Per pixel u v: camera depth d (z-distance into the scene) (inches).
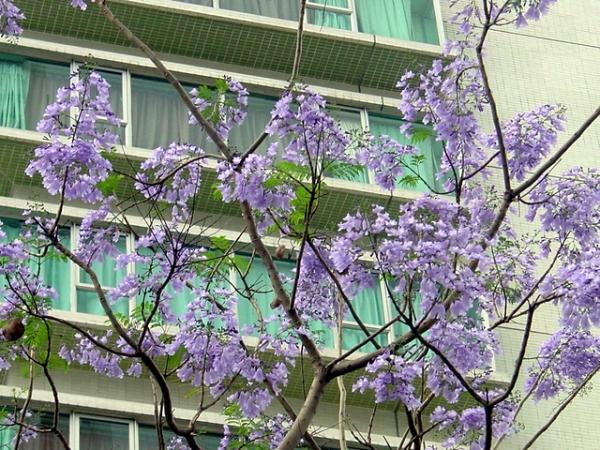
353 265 450.6
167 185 507.8
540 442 978.7
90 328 918.4
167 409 447.8
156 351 509.0
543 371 537.3
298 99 473.1
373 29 1156.5
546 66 1173.7
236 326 482.0
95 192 481.1
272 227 506.9
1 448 836.6
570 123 1147.9
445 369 477.7
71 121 737.0
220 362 475.5
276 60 1133.7
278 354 486.3
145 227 960.9
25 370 510.6
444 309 436.8
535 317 1016.2
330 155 483.5
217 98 512.1
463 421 515.5
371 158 511.5
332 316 531.5
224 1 1129.4
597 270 463.5
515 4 515.8
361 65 1146.7
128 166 995.3
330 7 1155.9
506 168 487.2
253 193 466.3
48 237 474.3
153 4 1100.5
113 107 1048.2
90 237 497.4
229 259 508.1
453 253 441.4
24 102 1028.5
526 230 1013.2
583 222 501.4
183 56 1119.6
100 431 904.9
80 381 922.7
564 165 1120.8
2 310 489.7
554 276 471.8
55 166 476.4
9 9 555.5
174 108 1064.2
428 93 519.5
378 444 961.5
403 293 460.1
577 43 1193.4
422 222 447.8
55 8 1077.1
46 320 490.0
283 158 481.4
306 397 489.4
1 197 957.8
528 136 523.2
